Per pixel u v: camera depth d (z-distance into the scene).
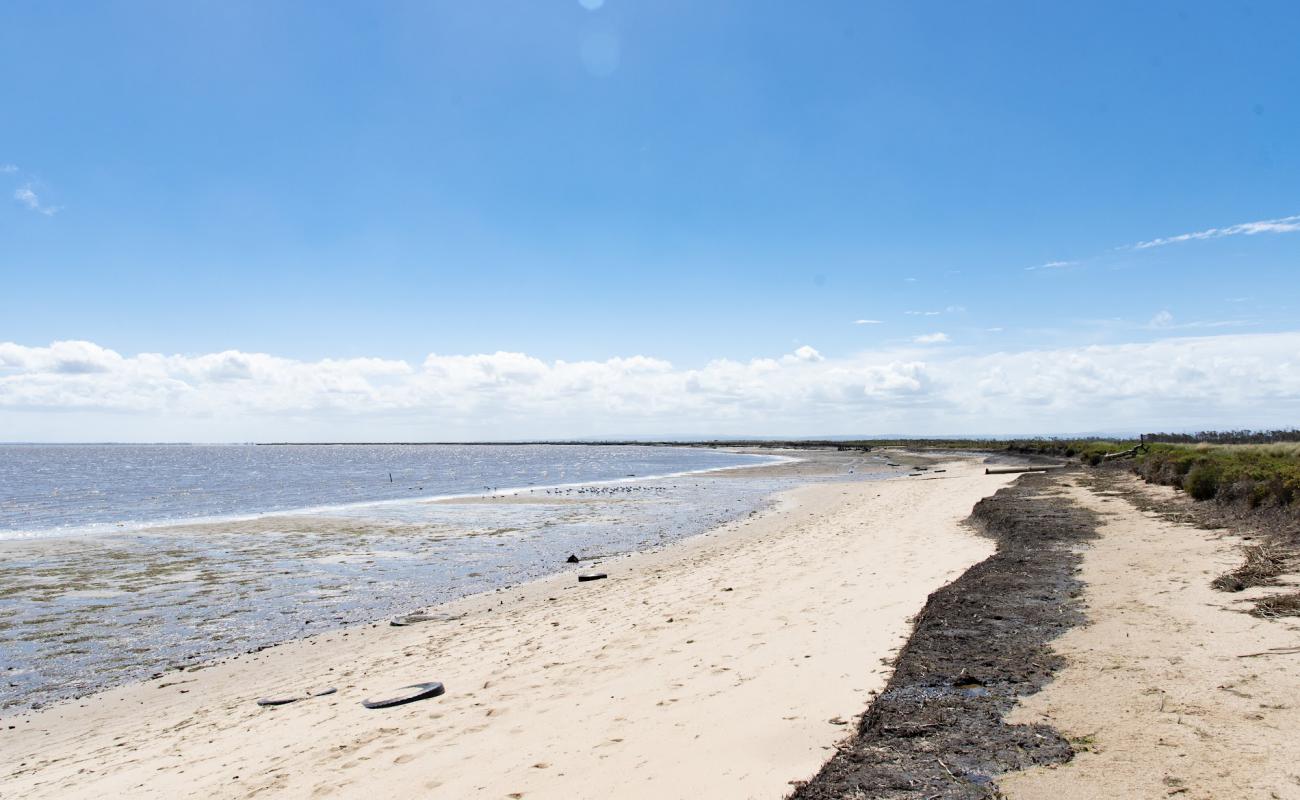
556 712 6.57
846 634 7.95
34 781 6.57
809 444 158.00
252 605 13.61
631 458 107.31
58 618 12.73
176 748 7.07
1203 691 4.97
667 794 4.46
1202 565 9.31
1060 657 6.01
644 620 10.29
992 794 3.80
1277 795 3.54
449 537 22.02
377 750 6.15
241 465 94.19
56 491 45.38
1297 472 13.16
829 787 4.06
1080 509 16.75
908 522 19.52
